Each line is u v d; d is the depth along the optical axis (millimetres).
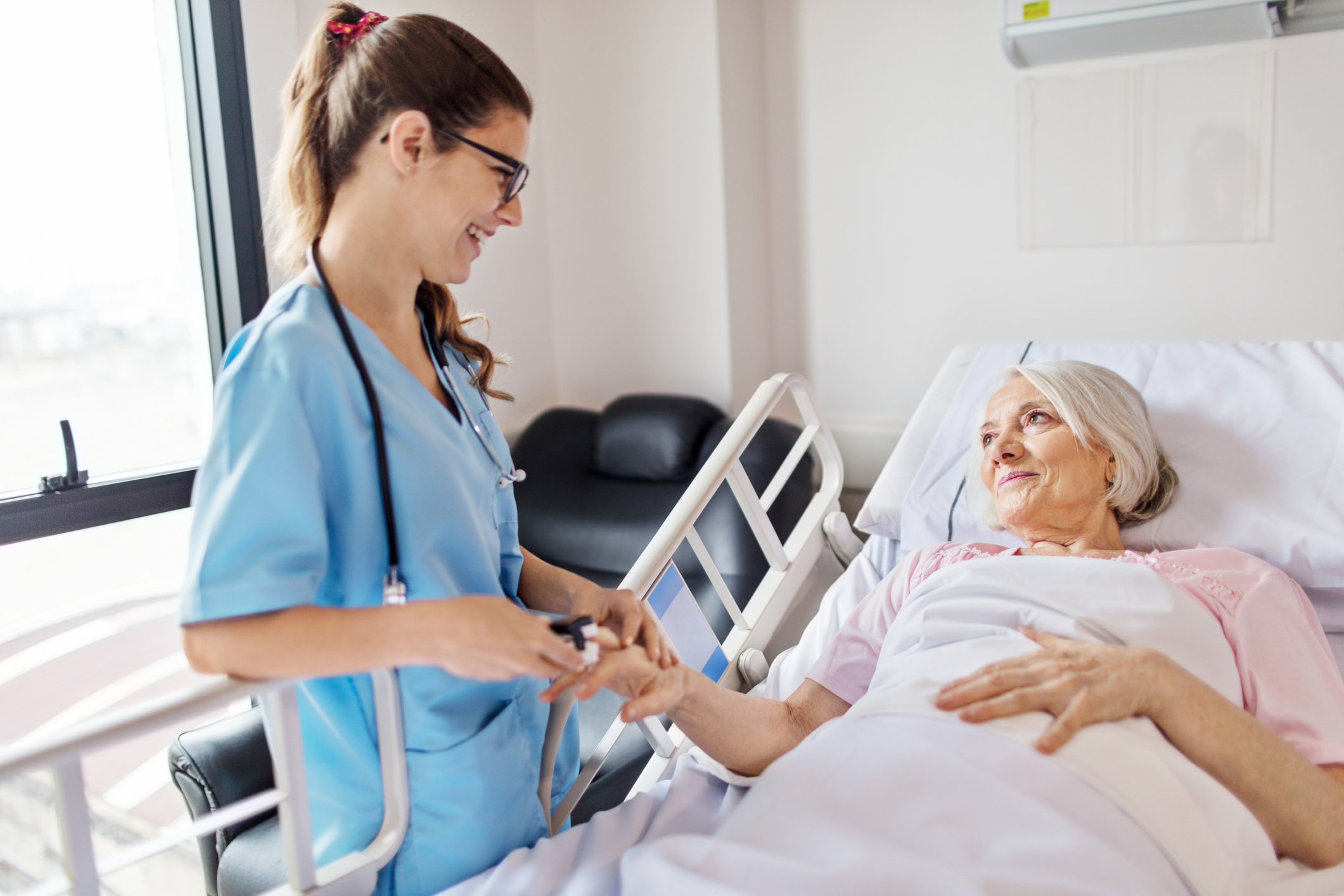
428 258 928
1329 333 2150
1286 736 1070
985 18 2365
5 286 1719
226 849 1373
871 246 2625
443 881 979
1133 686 989
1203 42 2131
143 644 1969
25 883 1642
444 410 965
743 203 2637
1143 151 2248
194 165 1899
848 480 2709
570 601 1101
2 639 1817
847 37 2557
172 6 1854
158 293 1906
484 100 879
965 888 805
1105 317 2361
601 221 2781
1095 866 840
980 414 1548
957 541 1582
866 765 966
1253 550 1408
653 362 2771
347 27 908
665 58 2578
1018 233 2426
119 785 2090
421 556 904
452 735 954
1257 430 1539
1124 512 1453
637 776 1426
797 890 841
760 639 1545
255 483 776
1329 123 2068
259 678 782
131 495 1735
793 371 2814
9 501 1584
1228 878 914
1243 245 2191
